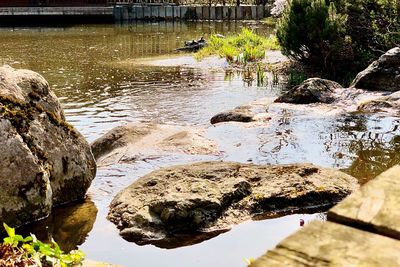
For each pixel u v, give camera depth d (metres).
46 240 4.55
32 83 5.53
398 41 13.84
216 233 4.58
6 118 4.82
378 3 14.22
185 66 17.27
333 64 14.51
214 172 5.39
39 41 25.70
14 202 4.70
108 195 5.54
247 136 7.36
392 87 10.02
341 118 8.11
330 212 1.21
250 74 15.32
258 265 1.05
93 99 12.12
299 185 5.20
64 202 5.31
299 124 7.84
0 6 39.50
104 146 7.27
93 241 4.51
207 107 11.19
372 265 1.04
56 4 40.31
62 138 5.37
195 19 38.81
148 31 30.78
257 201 4.95
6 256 3.45
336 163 6.35
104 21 38.31
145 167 6.32
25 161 4.79
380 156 6.54
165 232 4.55
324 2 14.44
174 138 7.16
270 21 35.53
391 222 1.16
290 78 14.41
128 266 4.13
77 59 19.42
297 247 1.09
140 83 14.21
